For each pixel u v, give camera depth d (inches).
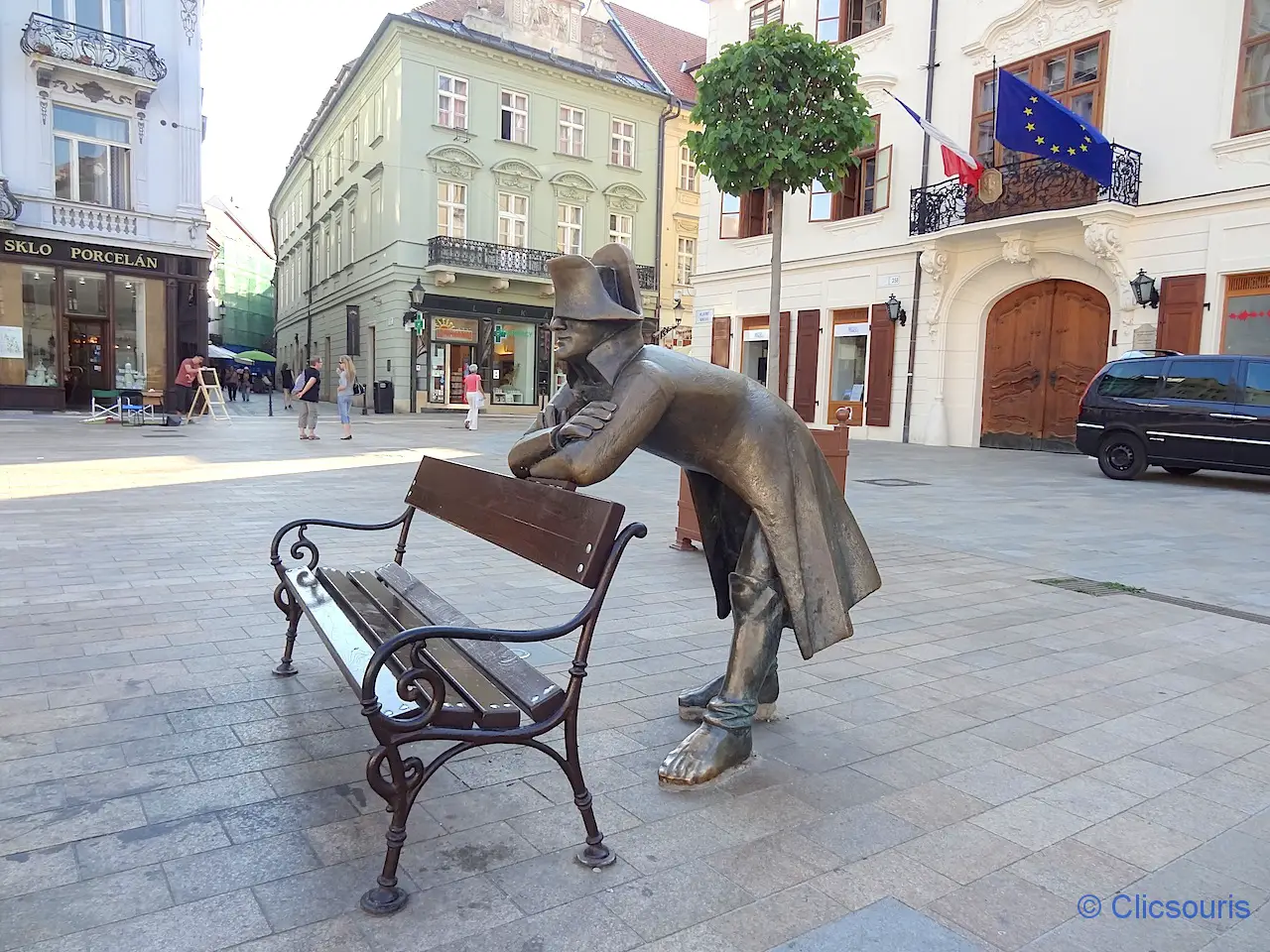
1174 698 151.0
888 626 194.1
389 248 1153.4
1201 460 462.6
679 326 1382.9
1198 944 82.5
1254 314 574.9
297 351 1850.4
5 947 75.8
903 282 779.4
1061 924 85.1
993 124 717.3
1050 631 192.7
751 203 927.7
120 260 919.0
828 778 116.2
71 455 484.4
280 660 152.3
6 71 850.8
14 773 108.7
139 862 90.0
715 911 85.4
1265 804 111.9
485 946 78.6
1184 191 601.3
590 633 93.3
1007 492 436.8
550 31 1216.8
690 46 1515.7
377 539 273.0
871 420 813.2
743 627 118.0
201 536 264.5
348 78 1263.5
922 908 87.0
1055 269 678.5
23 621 172.7
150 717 127.0
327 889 86.5
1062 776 118.8
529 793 108.7
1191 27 595.2
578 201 1262.3
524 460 107.1
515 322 1226.6
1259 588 237.5
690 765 112.3
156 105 930.7
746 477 114.3
